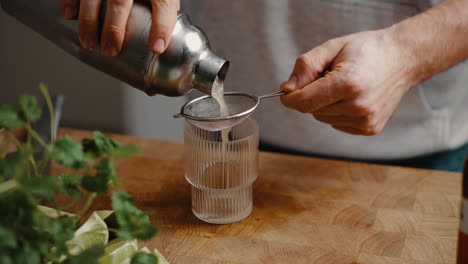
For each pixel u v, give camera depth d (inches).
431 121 43.9
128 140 41.5
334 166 38.3
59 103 36.6
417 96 42.3
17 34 52.6
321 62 32.8
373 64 32.3
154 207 34.4
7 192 20.2
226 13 43.1
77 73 54.0
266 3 41.6
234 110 33.2
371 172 37.5
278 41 42.8
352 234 31.5
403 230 31.6
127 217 22.0
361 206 33.9
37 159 33.1
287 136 45.5
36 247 19.9
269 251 30.3
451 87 42.7
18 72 54.7
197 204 33.1
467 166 22.5
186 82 28.9
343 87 30.8
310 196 35.2
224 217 32.6
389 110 35.1
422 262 29.0
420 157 45.4
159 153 39.9
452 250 29.9
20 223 19.4
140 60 27.9
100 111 55.7
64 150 20.7
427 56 34.9
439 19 35.2
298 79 32.5
